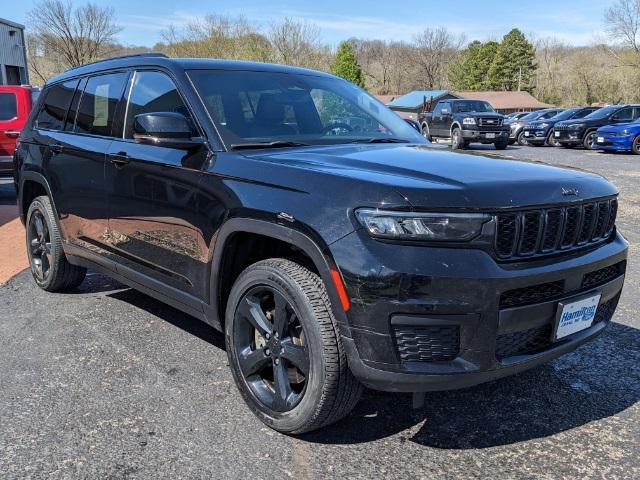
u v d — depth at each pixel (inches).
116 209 148.6
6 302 187.5
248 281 112.4
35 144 187.3
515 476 100.7
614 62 2598.4
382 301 91.5
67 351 149.1
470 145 920.3
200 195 121.4
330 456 106.0
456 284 90.6
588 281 109.3
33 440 109.5
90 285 206.1
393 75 4271.7
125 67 157.8
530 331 101.8
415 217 91.1
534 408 123.7
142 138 126.2
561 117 1008.9
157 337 158.7
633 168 590.6
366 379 96.5
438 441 111.3
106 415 118.5
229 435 112.0
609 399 127.6
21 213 202.5
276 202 104.8
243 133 129.5
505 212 94.8
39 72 2209.6
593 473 101.7
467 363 94.1
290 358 106.8
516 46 3531.0
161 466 102.3
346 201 96.0
